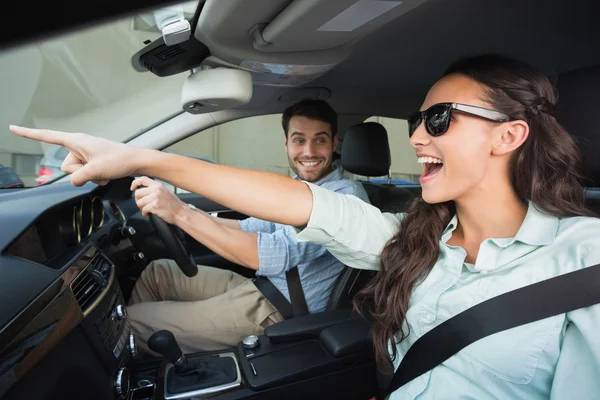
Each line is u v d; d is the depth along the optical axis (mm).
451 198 729
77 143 673
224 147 3238
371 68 1633
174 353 1153
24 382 723
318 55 1096
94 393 930
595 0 1187
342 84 1796
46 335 768
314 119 1672
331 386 1203
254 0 799
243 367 1200
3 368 667
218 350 1322
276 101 1797
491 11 1231
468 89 678
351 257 913
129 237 1612
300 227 831
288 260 1391
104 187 1374
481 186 720
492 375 654
